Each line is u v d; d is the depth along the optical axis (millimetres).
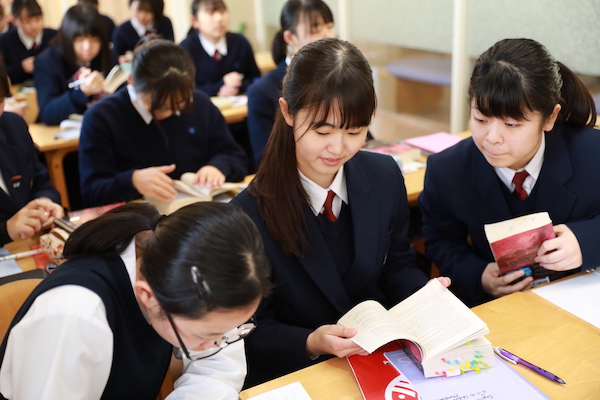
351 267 1407
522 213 1571
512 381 1060
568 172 1508
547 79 1315
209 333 917
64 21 3336
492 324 1246
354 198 1393
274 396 1063
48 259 1745
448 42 3412
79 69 3400
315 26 2641
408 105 3980
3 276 1638
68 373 923
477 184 1591
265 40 5812
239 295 861
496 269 1537
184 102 2191
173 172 2467
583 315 1261
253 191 1354
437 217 1717
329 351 1185
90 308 939
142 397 1109
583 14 2623
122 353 1018
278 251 1343
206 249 857
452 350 1096
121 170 2438
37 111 3385
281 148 1293
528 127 1350
